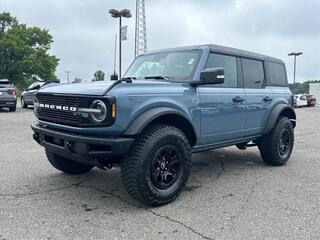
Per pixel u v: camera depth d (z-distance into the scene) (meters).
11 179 5.26
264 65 6.26
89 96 3.87
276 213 4.04
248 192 4.80
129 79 4.09
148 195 4.07
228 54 5.44
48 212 4.02
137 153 4.00
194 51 5.09
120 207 4.19
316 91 52.25
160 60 5.30
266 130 6.06
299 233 3.51
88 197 4.52
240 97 5.44
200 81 4.57
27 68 52.31
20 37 53.81
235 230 3.58
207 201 4.43
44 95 4.46
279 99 6.40
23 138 8.98
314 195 4.68
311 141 9.70
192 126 4.59
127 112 3.90
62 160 5.29
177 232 3.54
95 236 3.44
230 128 5.31
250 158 7.05
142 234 3.49
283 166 6.39
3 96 16.98
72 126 4.11
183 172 4.41
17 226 3.63
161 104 4.20
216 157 7.13
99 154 3.88
